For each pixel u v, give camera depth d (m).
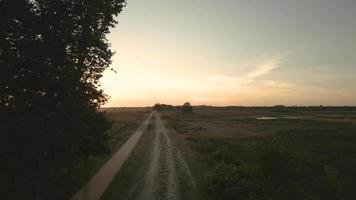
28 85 16.11
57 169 20.31
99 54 19.67
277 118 142.12
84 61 19.25
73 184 24.50
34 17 16.11
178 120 124.38
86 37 17.52
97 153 29.84
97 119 29.11
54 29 16.50
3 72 15.48
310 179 27.45
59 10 16.52
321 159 38.41
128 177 28.02
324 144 51.22
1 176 16.78
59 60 16.52
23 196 17.89
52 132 16.62
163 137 62.78
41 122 16.25
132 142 54.69
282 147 24.27
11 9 15.58
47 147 17.70
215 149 43.84
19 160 15.98
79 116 18.22
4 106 15.65
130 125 98.69
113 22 19.83
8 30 15.90
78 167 29.88
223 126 95.50
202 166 32.81
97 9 18.02
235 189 21.55
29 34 16.06
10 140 15.44
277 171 23.27
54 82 16.11
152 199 21.62
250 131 79.25
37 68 15.80
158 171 30.53
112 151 43.84
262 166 23.59
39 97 16.17
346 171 32.94
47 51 16.08
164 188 24.39
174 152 42.75
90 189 23.88
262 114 198.12
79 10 17.09
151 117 156.00
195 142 54.16
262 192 21.78
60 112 16.84
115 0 19.52
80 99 17.91
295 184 23.88
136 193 23.00
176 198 21.88
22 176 17.00
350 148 45.84
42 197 18.73
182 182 26.17
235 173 24.80
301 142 54.19
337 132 65.75
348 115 171.88
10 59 15.70
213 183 23.34
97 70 20.03
